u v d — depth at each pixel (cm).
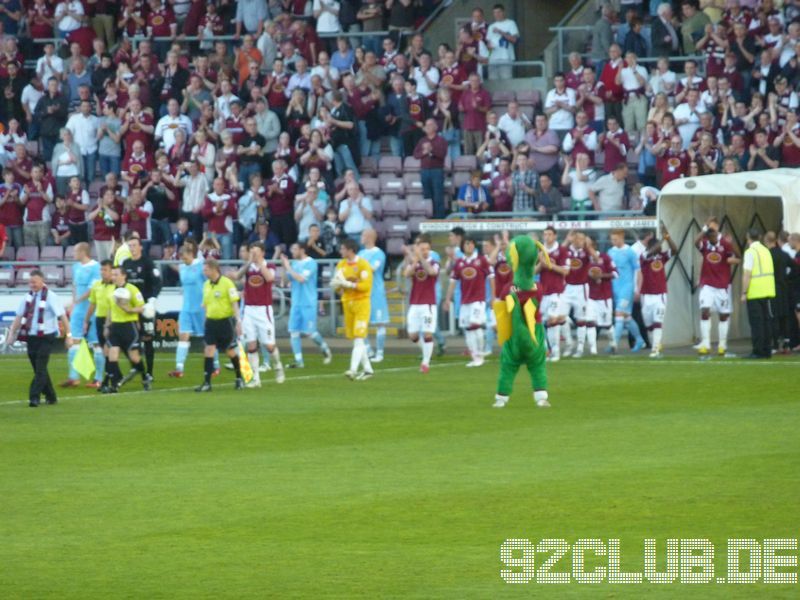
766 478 3850
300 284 7519
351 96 10206
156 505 3622
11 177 10219
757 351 7438
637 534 3209
